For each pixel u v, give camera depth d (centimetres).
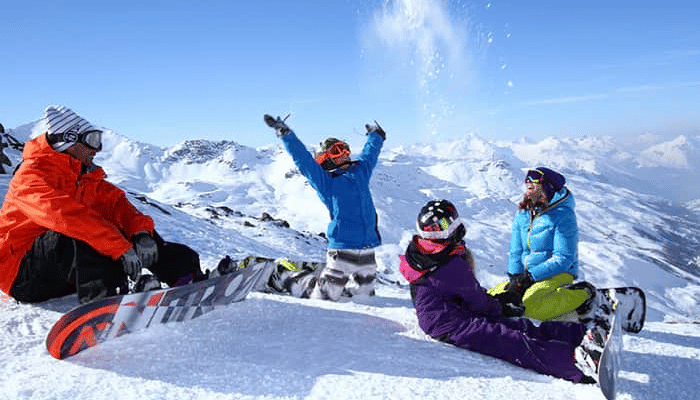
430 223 305
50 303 310
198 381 219
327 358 257
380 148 474
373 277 451
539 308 347
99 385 210
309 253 1692
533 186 384
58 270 294
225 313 316
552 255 381
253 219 2050
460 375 248
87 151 297
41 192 271
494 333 284
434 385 231
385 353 273
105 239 271
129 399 199
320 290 425
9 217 286
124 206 330
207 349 258
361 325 326
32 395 197
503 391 231
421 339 309
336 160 441
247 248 1157
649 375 273
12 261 291
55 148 285
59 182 289
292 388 217
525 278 380
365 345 285
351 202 427
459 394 223
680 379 271
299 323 316
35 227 289
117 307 244
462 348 295
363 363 254
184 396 204
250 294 383
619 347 248
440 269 306
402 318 353
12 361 229
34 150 285
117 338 257
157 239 338
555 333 287
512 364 278
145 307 260
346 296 446
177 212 1335
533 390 237
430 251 311
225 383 218
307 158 416
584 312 347
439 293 309
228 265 352
